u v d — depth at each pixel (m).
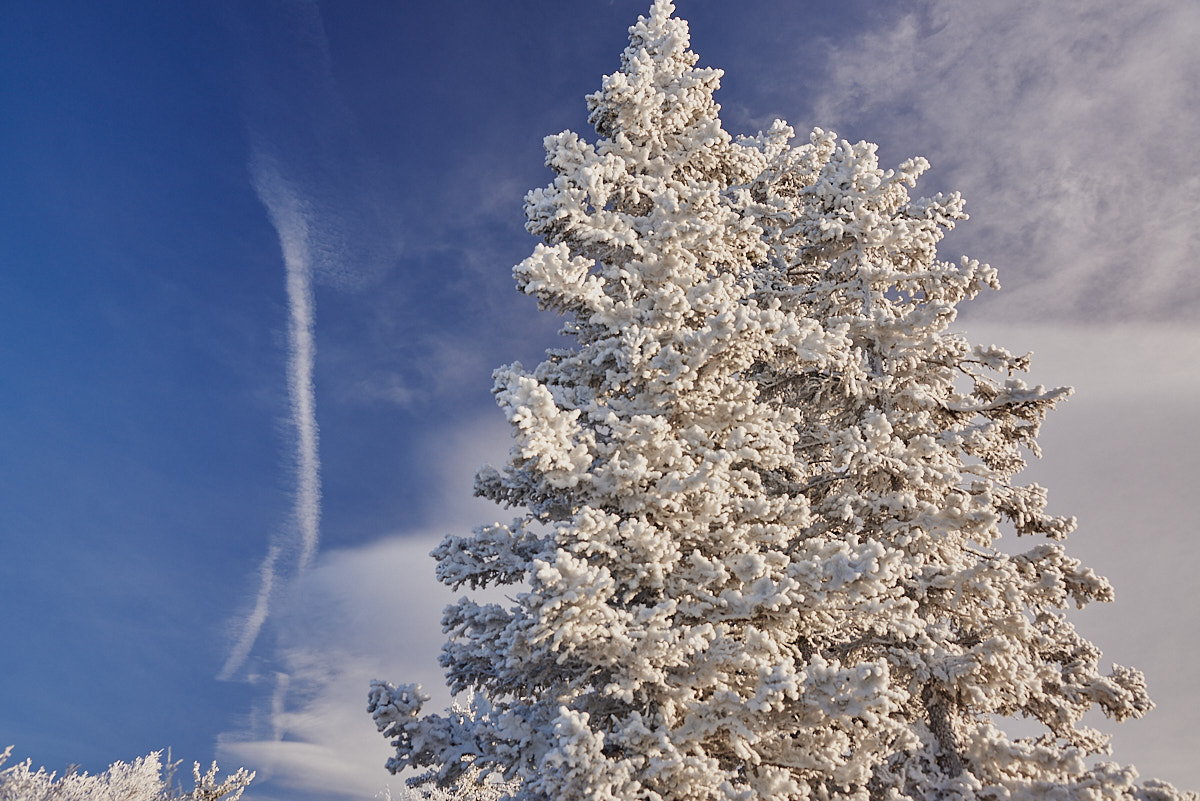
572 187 11.35
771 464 10.27
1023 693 10.68
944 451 12.75
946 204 15.60
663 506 9.15
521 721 9.11
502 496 10.54
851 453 11.86
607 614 7.64
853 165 15.25
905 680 11.38
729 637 8.38
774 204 15.74
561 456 8.53
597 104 12.91
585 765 6.74
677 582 9.13
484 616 9.05
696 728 8.10
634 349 9.41
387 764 8.90
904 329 13.80
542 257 9.90
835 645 11.55
